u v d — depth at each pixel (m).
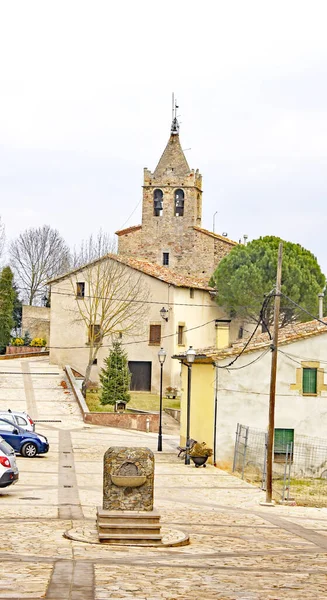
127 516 17.27
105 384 58.44
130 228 85.00
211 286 74.19
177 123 85.12
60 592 11.63
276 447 36.88
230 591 12.38
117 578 12.92
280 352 37.25
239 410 37.16
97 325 70.06
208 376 38.47
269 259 69.38
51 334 71.81
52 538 17.34
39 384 64.38
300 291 69.06
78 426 51.91
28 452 37.09
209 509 24.73
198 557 15.80
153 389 67.81
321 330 37.25
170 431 53.91
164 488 29.36
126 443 45.09
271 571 14.59
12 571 13.13
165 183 83.88
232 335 73.94
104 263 70.19
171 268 83.25
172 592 12.05
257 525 21.66
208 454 36.28
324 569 15.14
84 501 24.92
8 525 19.31
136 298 68.62
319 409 37.12
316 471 36.69
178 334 68.50
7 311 84.69
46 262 107.62
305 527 21.81
